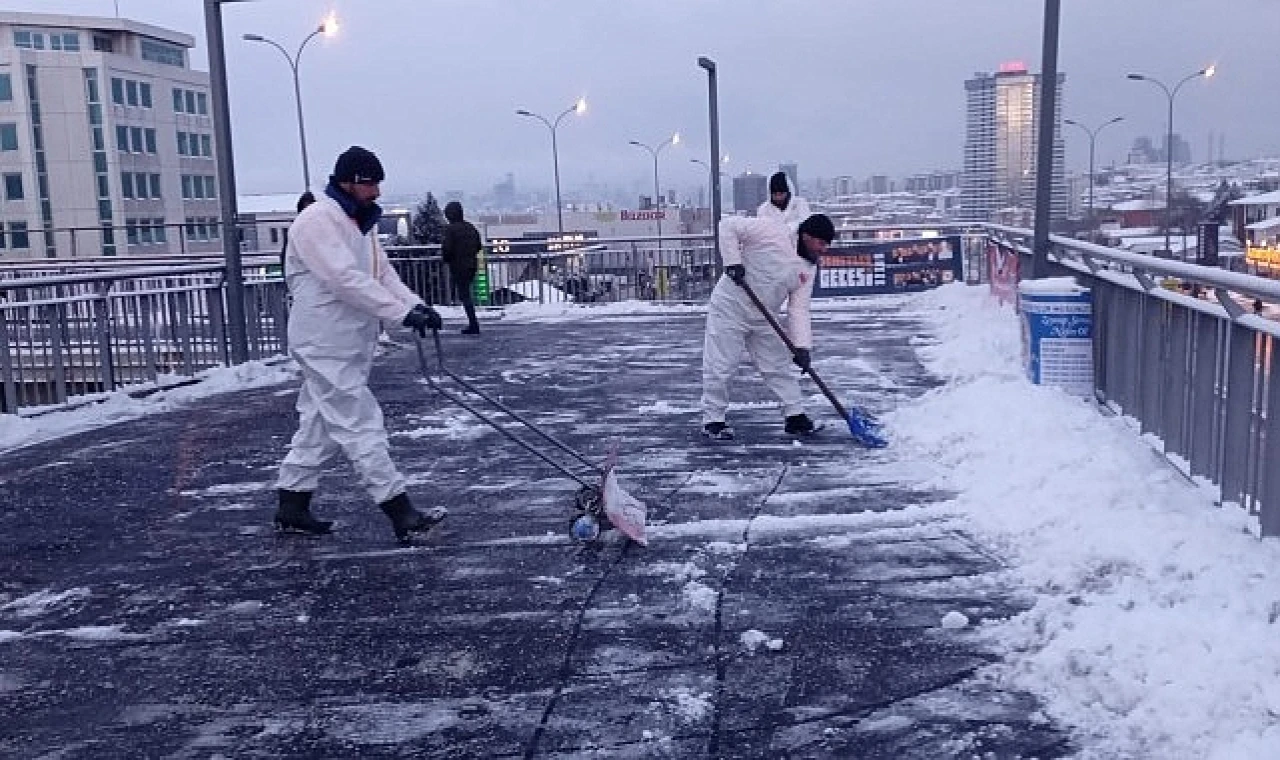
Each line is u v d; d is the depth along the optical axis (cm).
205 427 875
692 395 947
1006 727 335
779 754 327
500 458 724
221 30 1163
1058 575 444
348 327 539
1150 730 320
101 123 6341
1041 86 926
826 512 563
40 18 6384
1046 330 754
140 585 499
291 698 378
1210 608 382
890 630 413
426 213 5016
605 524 542
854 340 1258
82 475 718
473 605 457
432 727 352
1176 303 579
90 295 975
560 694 372
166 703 377
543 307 1805
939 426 701
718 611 439
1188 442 574
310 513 588
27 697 386
